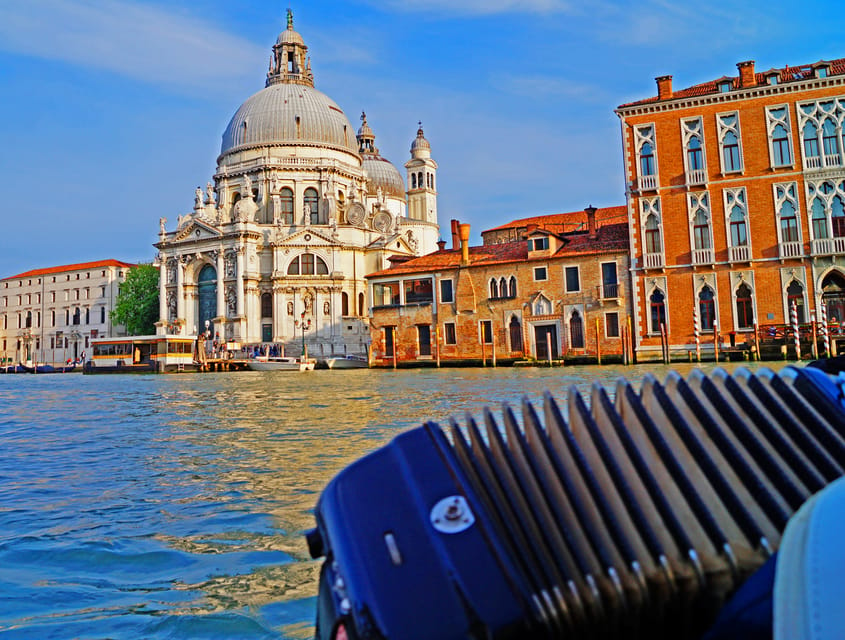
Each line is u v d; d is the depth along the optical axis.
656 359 39.41
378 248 76.81
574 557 1.70
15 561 5.50
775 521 1.73
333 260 74.38
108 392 31.83
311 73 94.44
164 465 9.83
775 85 36.94
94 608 4.54
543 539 1.77
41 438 13.46
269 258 76.00
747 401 2.09
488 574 1.66
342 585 1.83
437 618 1.61
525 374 34.06
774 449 1.92
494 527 1.81
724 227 38.09
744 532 1.73
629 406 2.12
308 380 38.19
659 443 1.97
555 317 44.53
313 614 4.38
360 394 23.39
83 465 10.05
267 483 8.30
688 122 39.06
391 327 51.47
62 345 109.75
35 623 4.27
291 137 82.50
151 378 52.34
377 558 1.78
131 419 17.16
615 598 1.65
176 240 78.38
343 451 10.48
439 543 1.76
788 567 1.41
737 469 1.88
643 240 39.91
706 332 38.38
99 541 6.03
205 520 6.69
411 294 53.59
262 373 57.34
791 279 36.66
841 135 36.09
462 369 44.84
